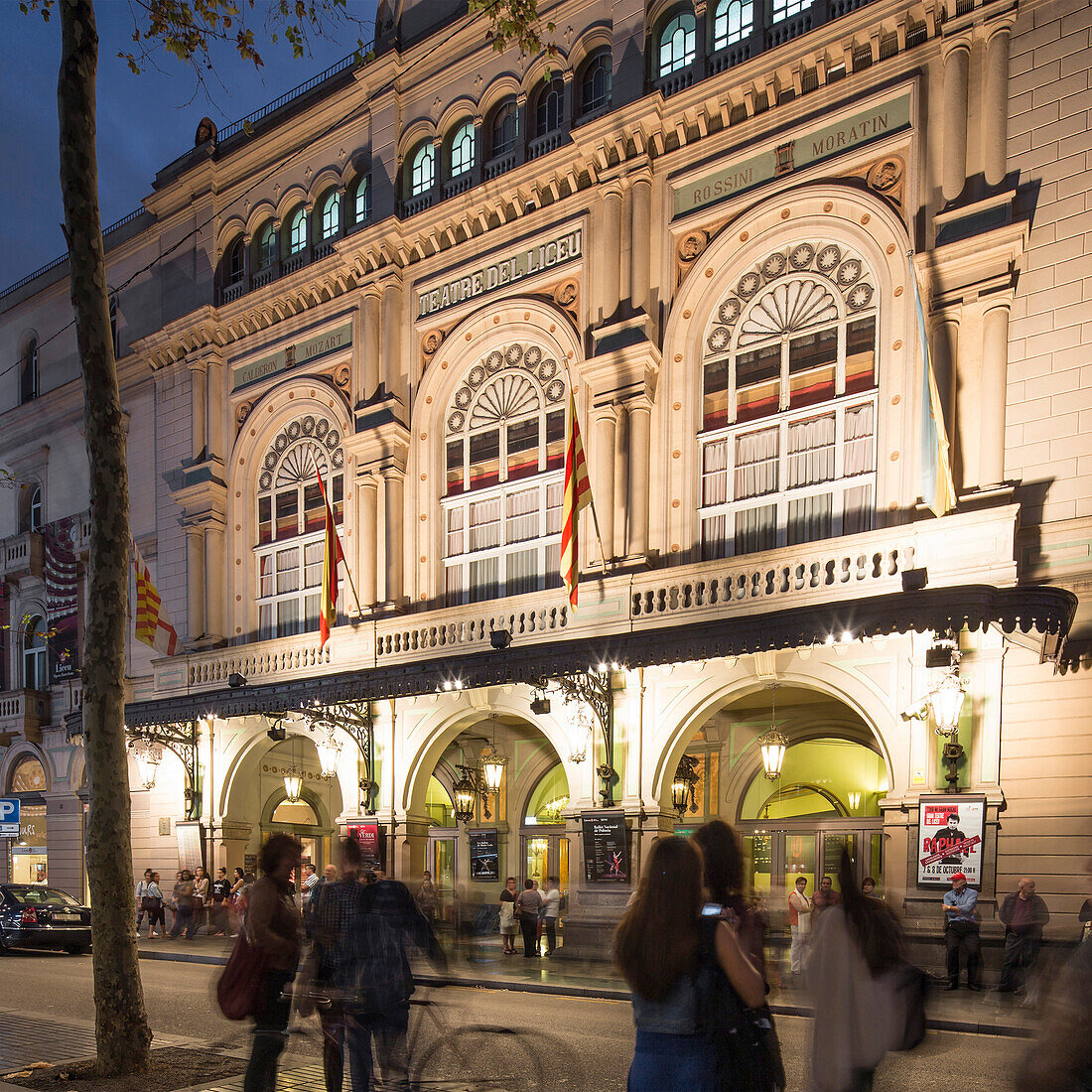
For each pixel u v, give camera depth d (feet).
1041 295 46.52
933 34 51.29
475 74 70.79
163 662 79.51
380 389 71.56
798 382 54.80
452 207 68.49
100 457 28.12
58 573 94.73
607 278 60.59
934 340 48.80
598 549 58.44
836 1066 13.37
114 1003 25.07
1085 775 42.16
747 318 56.90
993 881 43.16
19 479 103.60
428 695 64.59
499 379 66.90
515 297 65.72
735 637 45.83
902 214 51.26
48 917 63.72
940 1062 27.84
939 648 41.88
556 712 58.75
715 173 58.44
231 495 80.79
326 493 66.23
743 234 56.70
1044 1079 9.80
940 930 43.42
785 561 49.60
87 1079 24.11
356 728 67.00
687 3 61.52
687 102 58.75
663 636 47.93
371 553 69.46
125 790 27.17
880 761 59.57
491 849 71.20
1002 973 39.29
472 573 66.69
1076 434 44.83
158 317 90.99
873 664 47.96
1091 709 42.47
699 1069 12.03
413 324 71.15
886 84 52.75
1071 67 46.85
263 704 64.13
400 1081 20.06
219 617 79.56
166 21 33.96
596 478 59.36
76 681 90.74
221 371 83.20
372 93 76.02
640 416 57.98
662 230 60.03
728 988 12.42
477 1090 21.04
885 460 50.44
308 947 20.49
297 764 81.15
